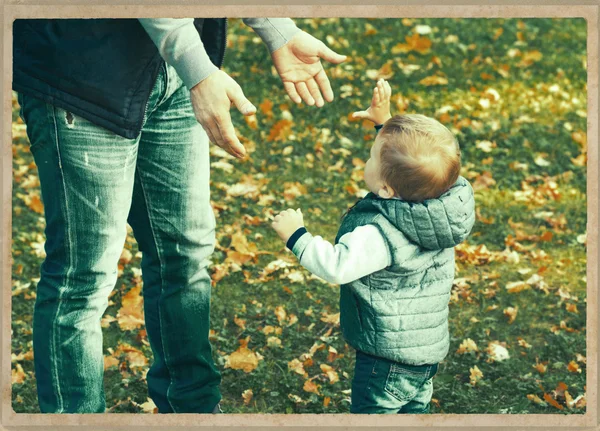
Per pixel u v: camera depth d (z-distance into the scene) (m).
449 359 3.80
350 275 2.64
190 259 2.88
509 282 4.42
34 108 2.52
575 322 4.09
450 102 6.43
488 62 7.10
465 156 5.72
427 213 2.64
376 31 7.43
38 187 5.22
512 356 3.83
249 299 4.20
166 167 2.76
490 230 4.92
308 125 6.02
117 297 4.21
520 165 5.62
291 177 5.41
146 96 2.50
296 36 2.78
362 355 2.83
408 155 2.65
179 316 2.93
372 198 2.80
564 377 3.69
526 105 6.45
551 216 5.07
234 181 5.33
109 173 2.55
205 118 2.38
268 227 4.89
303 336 3.93
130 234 4.79
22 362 3.64
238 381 3.61
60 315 2.65
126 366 3.68
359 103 6.32
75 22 2.40
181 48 2.33
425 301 2.76
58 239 2.61
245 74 6.61
